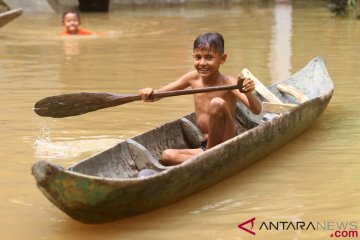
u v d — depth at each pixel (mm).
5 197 6355
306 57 13594
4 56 13969
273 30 17891
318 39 16016
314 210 6031
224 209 6090
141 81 11414
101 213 5496
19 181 6746
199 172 6184
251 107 7078
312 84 9555
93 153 7602
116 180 5324
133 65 12898
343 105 9750
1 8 19062
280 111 7961
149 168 6551
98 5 23328
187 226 5723
